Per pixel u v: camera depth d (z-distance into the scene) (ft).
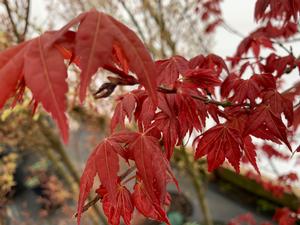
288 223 1.26
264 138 0.59
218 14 1.51
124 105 0.53
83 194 0.46
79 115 1.81
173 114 0.50
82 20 0.34
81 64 0.31
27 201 2.71
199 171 2.26
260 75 0.64
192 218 2.39
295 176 1.38
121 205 0.50
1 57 0.33
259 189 2.51
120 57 0.41
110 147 0.46
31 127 1.67
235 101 0.63
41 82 0.30
